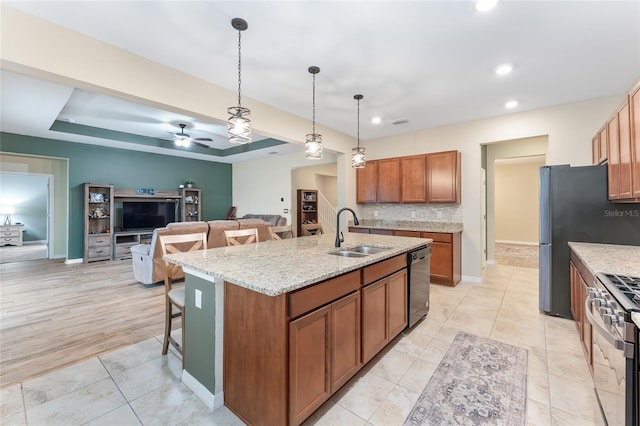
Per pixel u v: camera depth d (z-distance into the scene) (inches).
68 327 115.3
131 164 275.4
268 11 79.4
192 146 285.9
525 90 131.4
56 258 257.1
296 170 310.8
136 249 173.8
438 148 190.1
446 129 186.7
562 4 76.2
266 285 56.3
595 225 114.6
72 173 241.1
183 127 217.8
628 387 46.5
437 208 194.1
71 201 239.9
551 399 71.9
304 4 76.6
